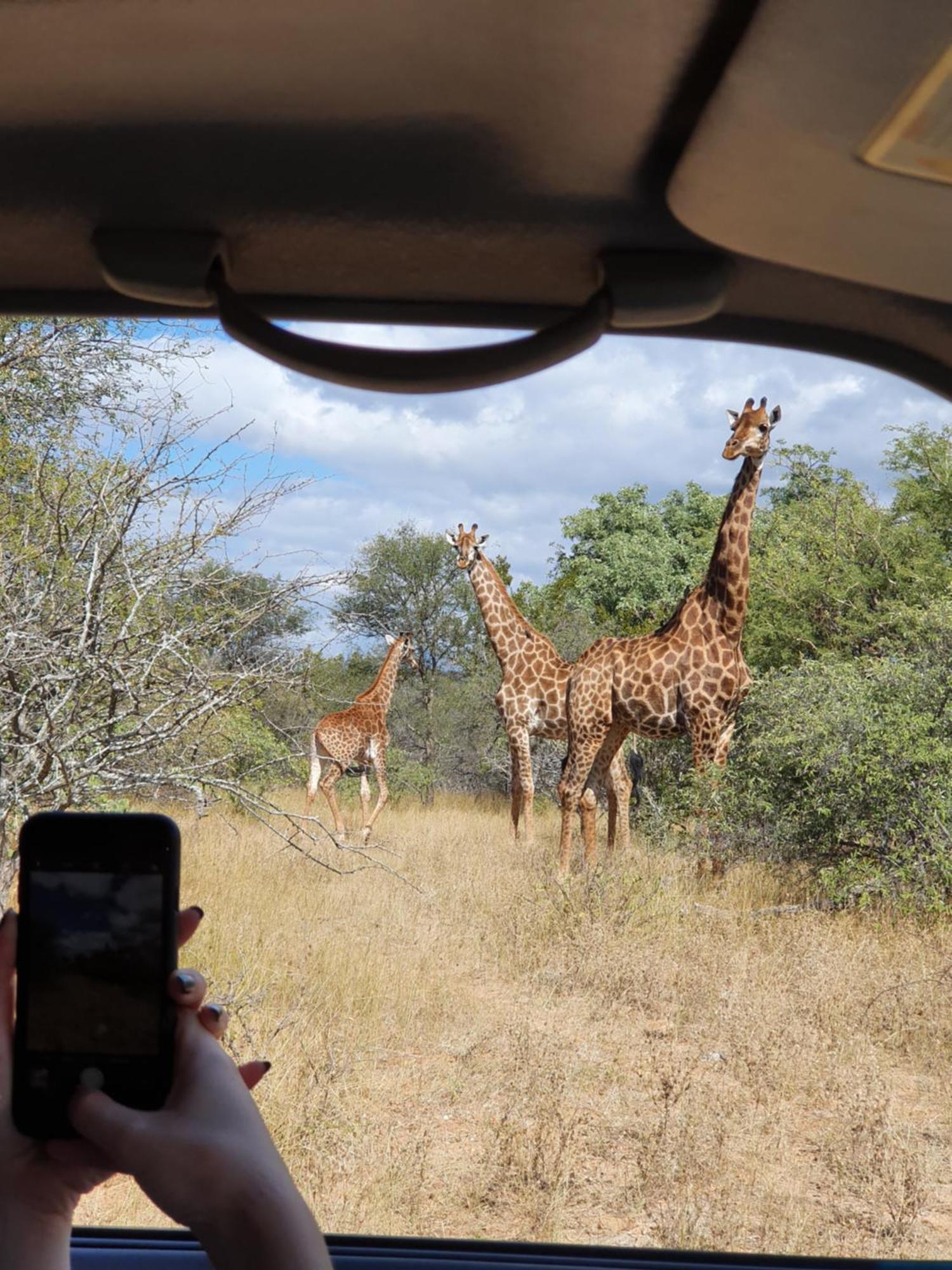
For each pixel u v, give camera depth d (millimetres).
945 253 1044
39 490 5078
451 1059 4867
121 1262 1562
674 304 1123
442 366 1087
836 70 853
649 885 7840
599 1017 5609
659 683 9852
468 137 1005
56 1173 856
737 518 9711
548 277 1170
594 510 19969
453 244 1126
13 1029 911
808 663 9102
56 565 4965
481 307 1214
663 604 18953
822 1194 3650
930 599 10766
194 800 5547
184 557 4902
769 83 881
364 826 13062
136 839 908
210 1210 790
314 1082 4078
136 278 1121
